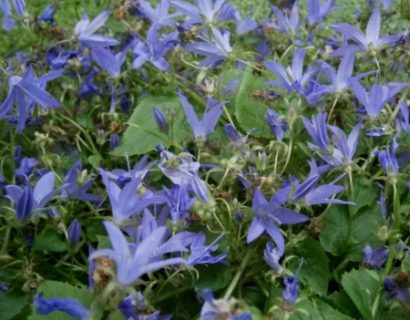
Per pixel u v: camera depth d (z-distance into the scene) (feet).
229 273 1.32
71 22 2.26
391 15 1.92
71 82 1.88
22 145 1.75
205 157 1.46
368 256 1.35
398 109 1.50
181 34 1.76
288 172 1.50
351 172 1.42
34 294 1.38
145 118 1.69
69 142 1.71
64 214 1.47
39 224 1.55
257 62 1.85
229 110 1.67
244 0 2.61
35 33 1.98
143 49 1.73
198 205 1.29
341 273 1.41
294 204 1.32
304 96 1.51
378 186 1.46
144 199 1.26
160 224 1.32
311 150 1.51
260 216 1.27
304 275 1.35
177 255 1.30
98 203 1.60
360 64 1.78
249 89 1.63
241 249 1.35
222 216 1.34
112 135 1.66
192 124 1.44
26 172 1.60
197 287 1.30
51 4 2.13
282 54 1.89
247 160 1.39
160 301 1.33
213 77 1.69
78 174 1.49
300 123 1.56
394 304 1.25
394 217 1.35
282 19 1.89
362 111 1.52
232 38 1.99
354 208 1.42
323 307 1.25
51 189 1.42
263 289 1.32
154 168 1.51
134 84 1.85
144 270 0.99
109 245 1.35
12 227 1.51
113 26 2.00
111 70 1.77
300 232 1.37
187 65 1.75
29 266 1.41
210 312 1.04
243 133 1.63
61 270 1.49
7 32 2.19
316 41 1.98
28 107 1.59
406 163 1.51
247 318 1.04
